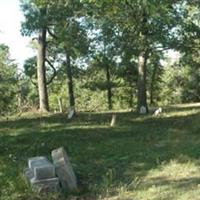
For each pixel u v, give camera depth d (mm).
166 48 31344
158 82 68750
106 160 14727
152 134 20094
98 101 67500
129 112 33094
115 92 66688
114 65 53562
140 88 33156
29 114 35156
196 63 36906
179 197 10094
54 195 10586
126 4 16750
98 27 31438
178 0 27953
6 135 21203
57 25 33688
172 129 21500
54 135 20641
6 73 59344
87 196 10805
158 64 62812
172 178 12023
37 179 10727
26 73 54438
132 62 53125
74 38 32750
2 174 12148
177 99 70000
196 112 29250
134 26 28531
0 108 51406
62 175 11062
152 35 30062
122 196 10578
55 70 51594
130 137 19516
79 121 26547
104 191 11062
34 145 17906
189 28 30688
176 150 15719
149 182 11734
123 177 12477
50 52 48438
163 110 33375
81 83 61688
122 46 31750
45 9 35094
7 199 10398
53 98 69062
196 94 68750
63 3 28438
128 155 15320
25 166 13391
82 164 14172
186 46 31453
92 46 33188
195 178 11820
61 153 11453
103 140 18875
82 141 18734
